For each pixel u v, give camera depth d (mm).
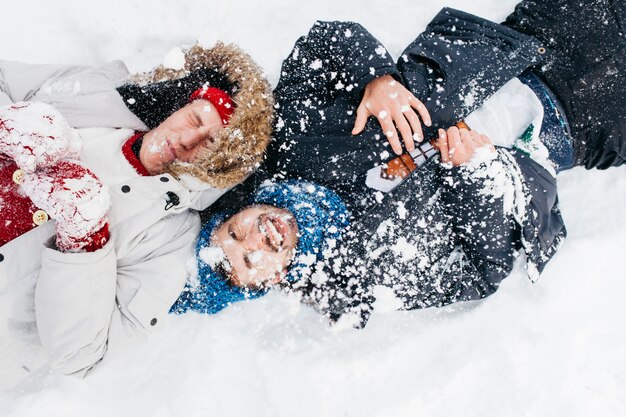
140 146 1487
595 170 1789
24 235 1306
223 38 1784
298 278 1513
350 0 1857
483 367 1569
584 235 1702
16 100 1529
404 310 1629
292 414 1513
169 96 1572
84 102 1513
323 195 1502
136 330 1422
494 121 1546
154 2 1773
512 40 1576
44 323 1283
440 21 1698
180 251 1487
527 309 1635
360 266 1513
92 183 1224
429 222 1509
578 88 1600
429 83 1518
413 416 1521
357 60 1502
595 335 1619
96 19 1760
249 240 1396
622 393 1577
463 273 1565
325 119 1534
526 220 1480
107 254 1299
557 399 1555
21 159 1184
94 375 1559
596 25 1596
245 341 1604
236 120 1438
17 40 1736
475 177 1428
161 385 1551
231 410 1531
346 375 1554
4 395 1499
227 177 1502
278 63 1799
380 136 1504
